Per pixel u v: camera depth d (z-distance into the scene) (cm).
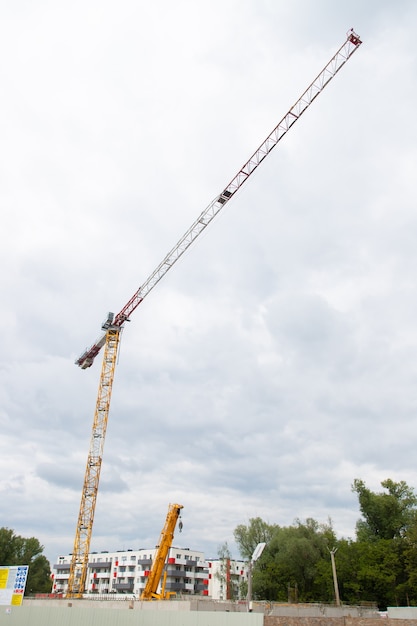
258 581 8225
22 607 3853
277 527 9181
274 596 8412
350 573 7650
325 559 8094
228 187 8031
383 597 7469
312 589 8056
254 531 9125
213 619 3456
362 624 4256
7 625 3762
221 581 10250
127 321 10044
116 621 3791
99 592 14325
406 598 7319
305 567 7969
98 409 9250
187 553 13988
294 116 7394
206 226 8800
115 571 14325
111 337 9912
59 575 15588
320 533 8700
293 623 4094
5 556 10925
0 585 4050
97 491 8706
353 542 8269
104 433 9125
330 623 4241
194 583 13700
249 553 9000
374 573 7250
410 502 8612
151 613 3731
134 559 14062
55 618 3859
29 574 10862
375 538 8469
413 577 6700
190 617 3559
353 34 6788
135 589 13512
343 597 7675
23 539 11381
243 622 3294
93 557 15275
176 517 6222
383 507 8506
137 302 9950
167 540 6094
